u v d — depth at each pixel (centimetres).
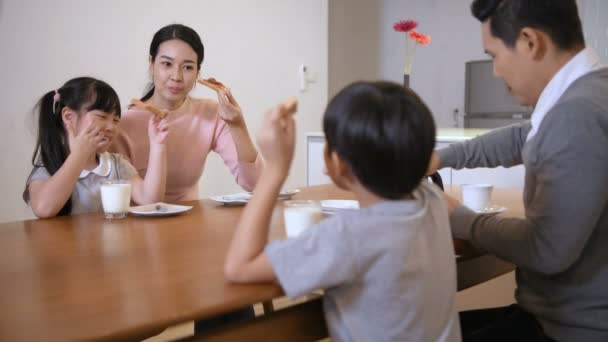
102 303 71
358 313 75
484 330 106
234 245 79
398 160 73
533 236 93
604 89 92
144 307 69
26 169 260
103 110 144
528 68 99
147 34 296
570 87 95
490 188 135
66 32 265
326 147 79
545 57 97
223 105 171
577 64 96
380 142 72
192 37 179
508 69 102
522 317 108
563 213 88
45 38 259
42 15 257
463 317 123
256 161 183
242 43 340
